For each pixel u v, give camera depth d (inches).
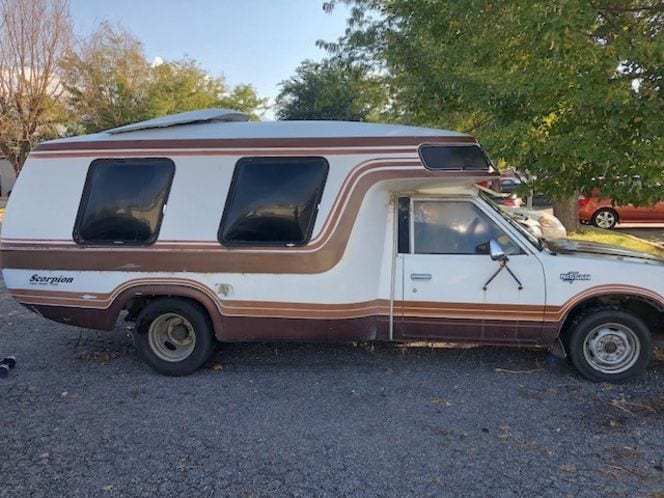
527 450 137.5
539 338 177.6
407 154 177.2
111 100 1012.5
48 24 854.5
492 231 180.9
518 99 221.1
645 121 197.0
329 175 179.3
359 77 516.1
